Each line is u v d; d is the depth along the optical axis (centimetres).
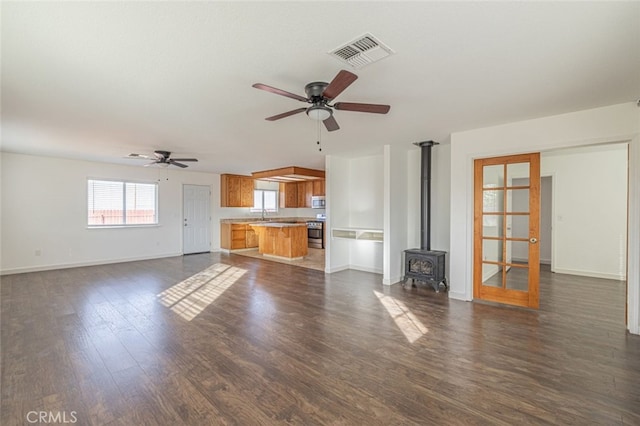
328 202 596
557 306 393
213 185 889
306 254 801
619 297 433
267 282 527
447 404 199
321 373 236
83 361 254
